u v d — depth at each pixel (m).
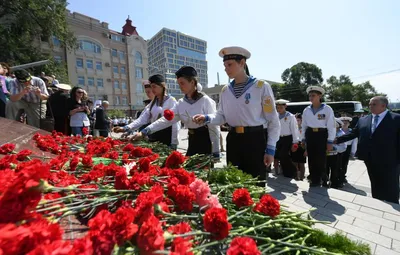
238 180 1.57
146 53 44.25
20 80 4.23
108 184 1.25
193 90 2.70
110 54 38.62
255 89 2.25
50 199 0.87
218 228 0.81
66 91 5.51
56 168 1.52
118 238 0.65
